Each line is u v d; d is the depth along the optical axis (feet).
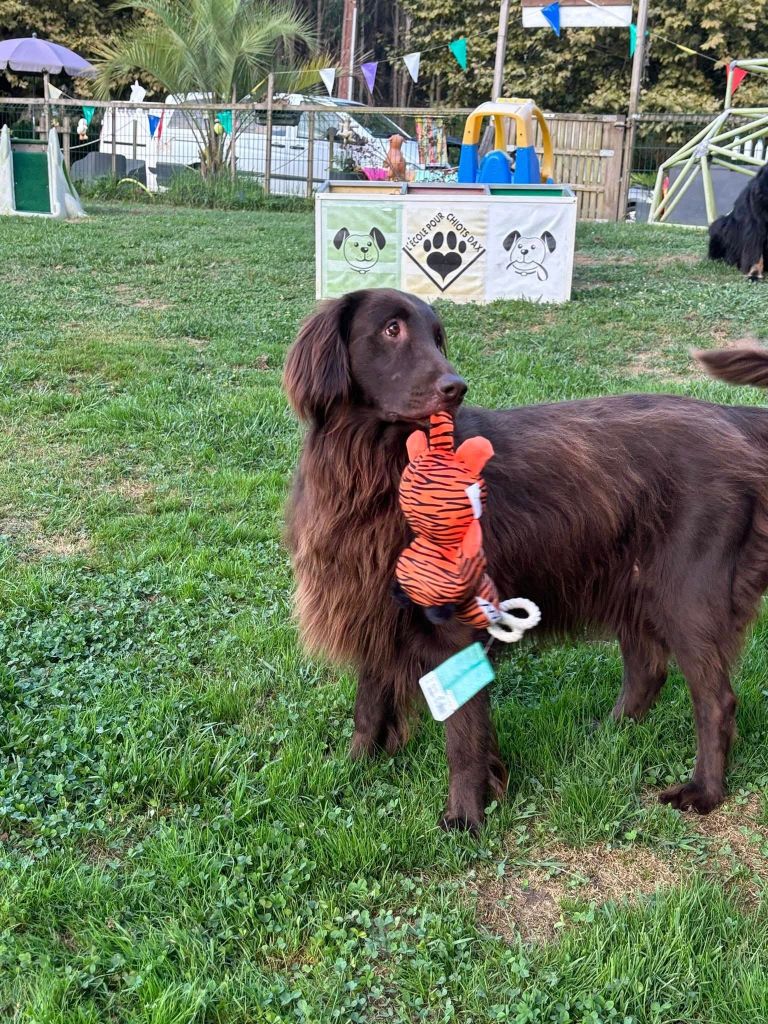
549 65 99.45
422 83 122.11
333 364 8.82
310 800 10.21
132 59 73.20
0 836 9.66
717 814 10.31
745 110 57.82
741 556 10.12
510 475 9.76
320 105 75.10
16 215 54.39
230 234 47.80
